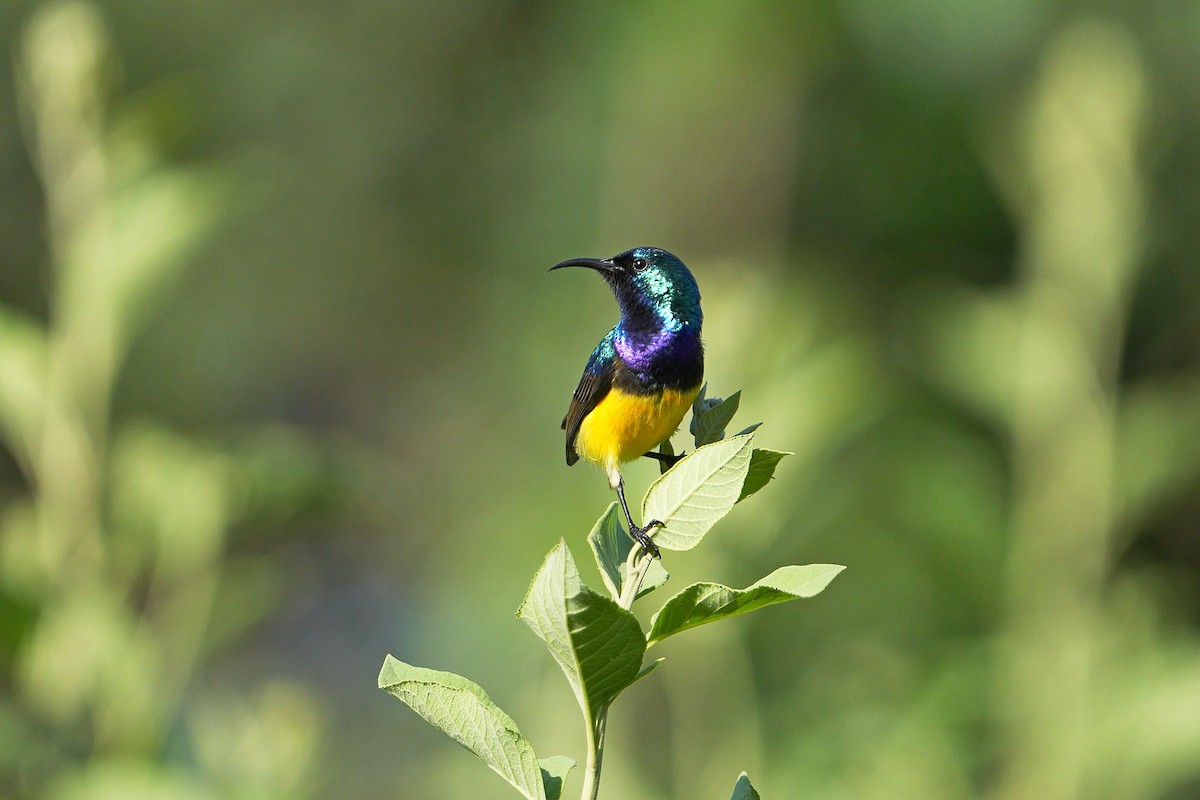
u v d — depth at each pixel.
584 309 16.69
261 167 18.69
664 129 16.75
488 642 13.02
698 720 9.38
